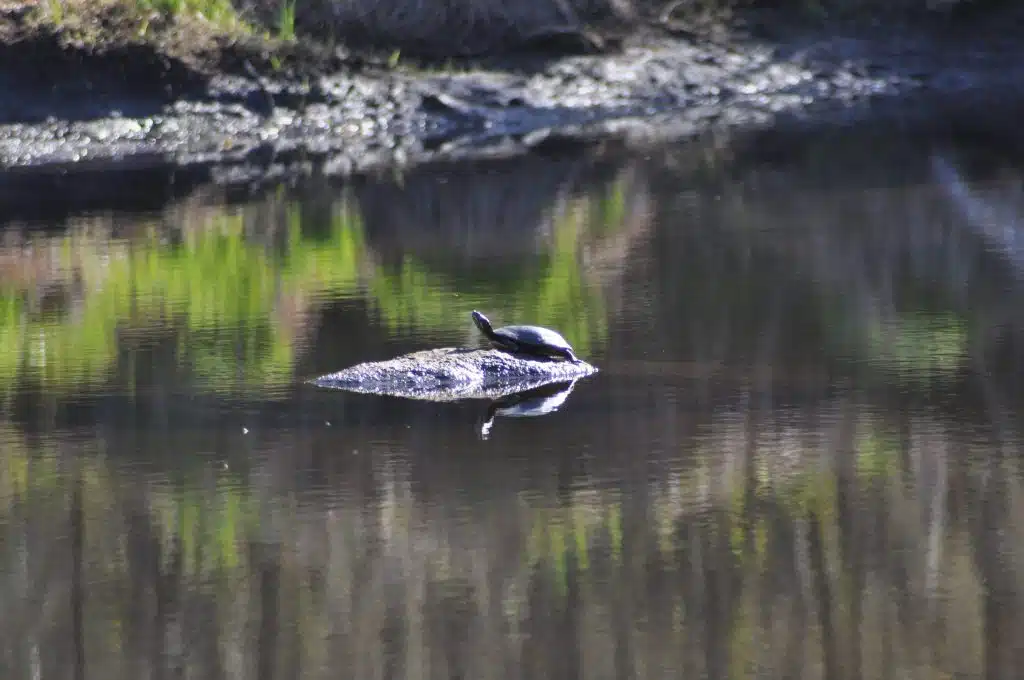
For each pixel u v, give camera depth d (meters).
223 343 25.58
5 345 25.81
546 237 35.09
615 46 58.88
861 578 14.80
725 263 31.36
